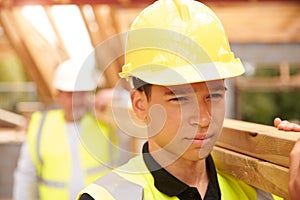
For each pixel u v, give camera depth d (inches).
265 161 66.4
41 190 173.5
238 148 73.0
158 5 68.1
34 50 241.9
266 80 508.1
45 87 252.8
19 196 177.5
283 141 61.7
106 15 225.8
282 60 328.5
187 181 69.8
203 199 70.9
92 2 208.5
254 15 314.7
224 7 303.7
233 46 327.6
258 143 67.4
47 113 176.1
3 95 468.4
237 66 68.6
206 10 68.3
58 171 169.8
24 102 445.4
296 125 69.0
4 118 373.4
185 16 66.3
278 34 323.6
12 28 238.8
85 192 67.2
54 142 171.6
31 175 176.7
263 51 327.9
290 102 553.0
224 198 72.6
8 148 334.6
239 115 442.3
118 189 67.7
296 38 324.5
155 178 69.1
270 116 553.0
